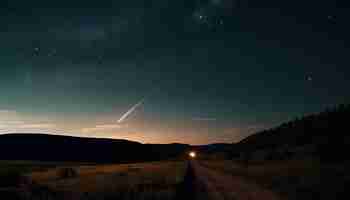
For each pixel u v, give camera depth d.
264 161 45.81
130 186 22.19
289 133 70.44
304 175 22.61
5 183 22.72
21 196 15.41
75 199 16.38
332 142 36.12
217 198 16.42
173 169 46.22
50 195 16.86
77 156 168.88
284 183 20.34
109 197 17.16
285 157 41.91
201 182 24.38
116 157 172.12
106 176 37.50
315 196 14.87
